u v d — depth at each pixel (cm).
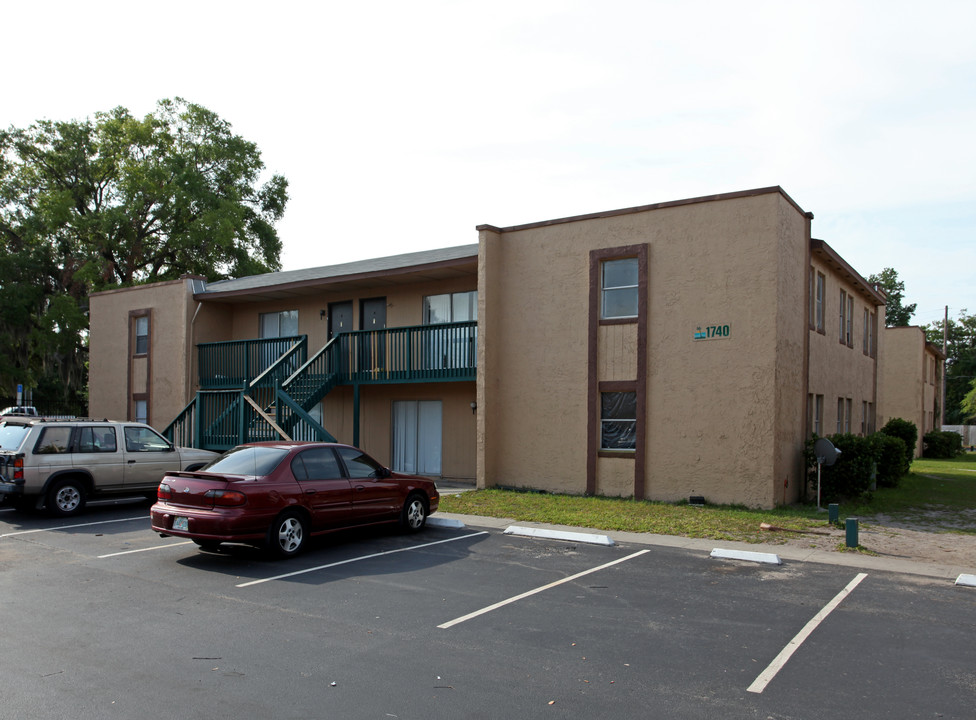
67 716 478
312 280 2053
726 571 922
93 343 2667
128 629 668
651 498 1514
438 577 881
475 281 1906
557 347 1656
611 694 521
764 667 578
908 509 1469
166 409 2386
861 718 483
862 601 781
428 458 1995
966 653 615
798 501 1513
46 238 3766
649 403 1526
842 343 1986
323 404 2223
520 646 626
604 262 1617
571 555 1016
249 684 536
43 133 3962
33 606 745
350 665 577
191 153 4078
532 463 1678
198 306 2372
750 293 1423
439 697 514
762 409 1400
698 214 1489
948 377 6506
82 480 1355
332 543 1097
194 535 934
